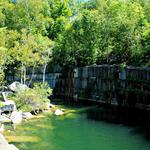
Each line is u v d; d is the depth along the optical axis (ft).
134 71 142.61
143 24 154.30
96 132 97.76
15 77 194.39
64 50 186.19
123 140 88.58
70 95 183.11
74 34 181.98
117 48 163.94
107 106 148.05
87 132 97.71
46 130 99.76
